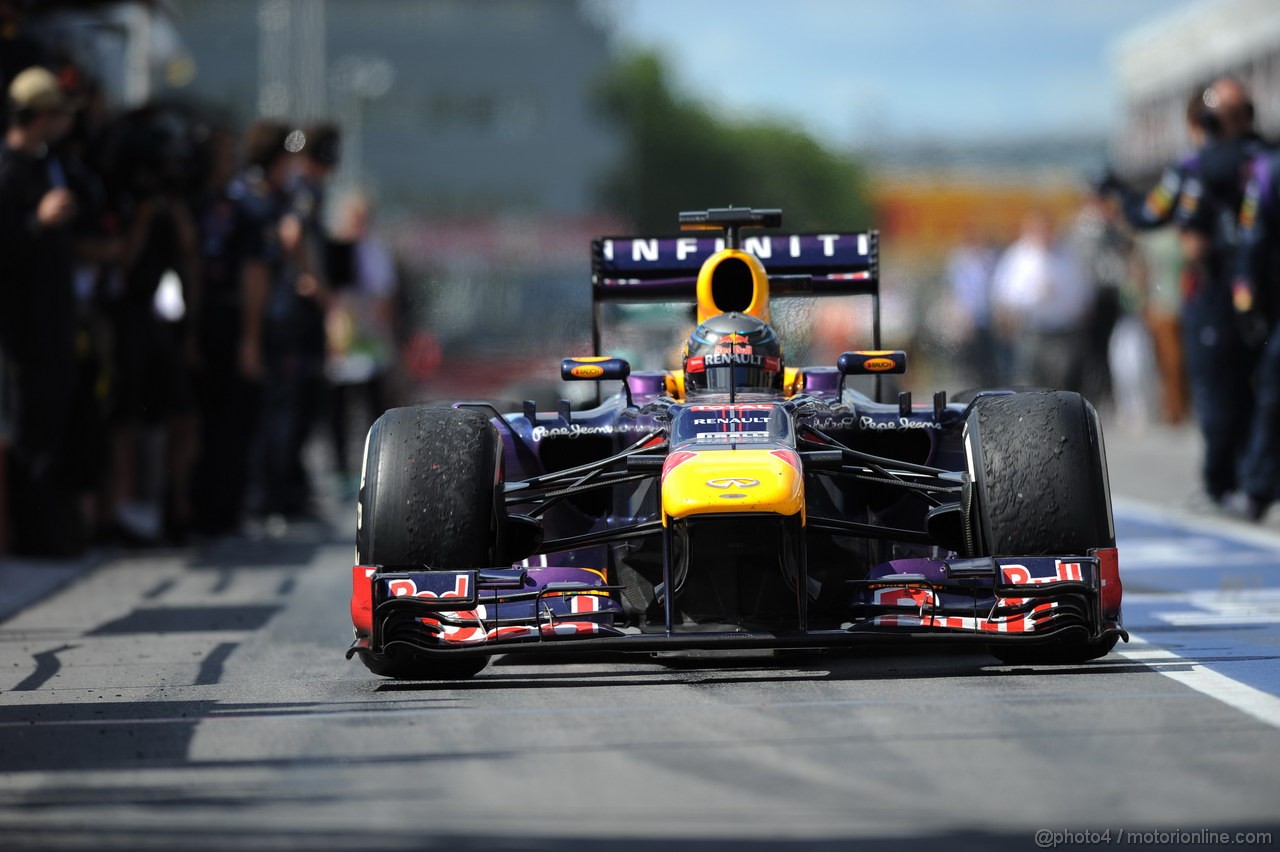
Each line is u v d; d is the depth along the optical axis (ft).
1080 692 58.03
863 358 68.69
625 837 41.06
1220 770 46.44
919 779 46.14
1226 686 58.80
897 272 492.54
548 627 59.88
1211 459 128.26
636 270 84.58
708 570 62.80
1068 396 64.13
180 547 121.70
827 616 66.74
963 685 60.08
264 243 126.41
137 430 150.92
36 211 102.83
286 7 639.76
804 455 63.82
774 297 86.22
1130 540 113.09
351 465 195.83
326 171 140.56
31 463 109.09
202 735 54.80
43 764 51.06
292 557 115.85
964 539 63.77
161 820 43.83
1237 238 123.13
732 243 78.23
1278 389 119.85
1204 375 127.34
